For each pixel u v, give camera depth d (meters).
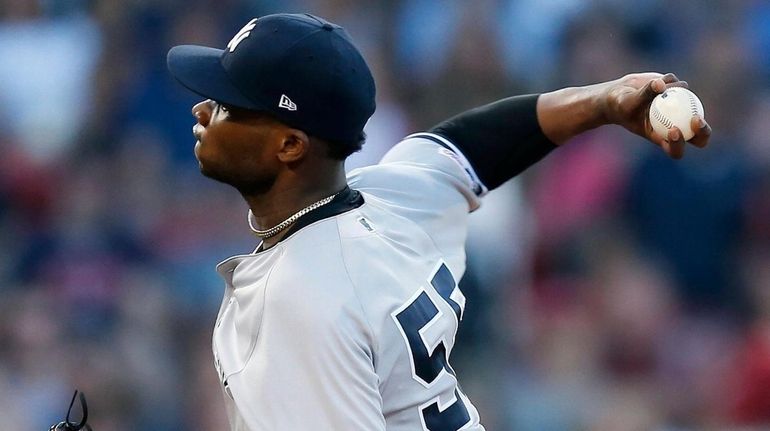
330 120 10.65
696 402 27.55
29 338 27.80
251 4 36.94
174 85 34.56
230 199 32.06
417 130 33.59
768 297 29.61
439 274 11.27
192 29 35.94
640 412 26.64
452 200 12.16
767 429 27.12
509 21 36.03
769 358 27.50
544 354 27.77
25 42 36.75
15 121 35.31
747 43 35.28
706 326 29.52
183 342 28.56
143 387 26.92
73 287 29.97
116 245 31.03
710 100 32.75
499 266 29.47
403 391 10.55
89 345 27.81
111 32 36.22
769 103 33.78
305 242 10.52
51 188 32.97
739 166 31.50
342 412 9.83
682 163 31.44
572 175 31.83
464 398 11.35
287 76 10.48
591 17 35.72
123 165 32.88
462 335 26.22
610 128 32.34
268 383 10.01
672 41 35.53
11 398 26.69
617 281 28.97
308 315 10.03
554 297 29.58
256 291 10.37
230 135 10.70
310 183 10.84
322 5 36.88
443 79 33.97
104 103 34.91
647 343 28.16
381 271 10.55
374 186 11.83
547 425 26.33
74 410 26.23
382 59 35.31
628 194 31.44
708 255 30.75
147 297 29.30
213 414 26.56
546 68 35.41
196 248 30.56
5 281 30.70
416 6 36.47
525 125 12.69
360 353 10.04
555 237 30.72
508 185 30.89
